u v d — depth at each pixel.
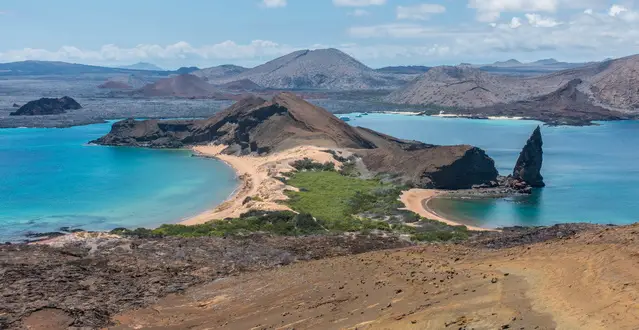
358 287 34.75
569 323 20.20
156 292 45.59
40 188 133.88
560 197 127.19
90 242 64.75
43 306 40.12
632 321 18.81
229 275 52.03
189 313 38.56
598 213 112.25
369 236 77.25
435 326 23.31
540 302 23.19
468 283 29.05
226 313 36.91
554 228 65.44
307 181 132.88
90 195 126.81
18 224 101.44
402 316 26.05
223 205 112.88
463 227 93.12
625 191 133.75
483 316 23.00
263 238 74.06
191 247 63.94
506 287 26.45
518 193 130.88
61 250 59.66
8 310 39.34
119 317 38.84
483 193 130.50
